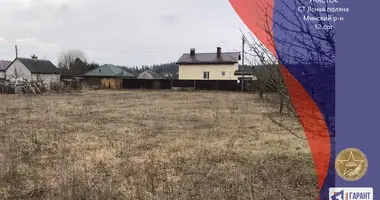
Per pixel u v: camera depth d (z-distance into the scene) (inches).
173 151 207.6
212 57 1437.0
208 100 641.6
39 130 287.1
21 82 928.9
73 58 2412.6
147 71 2003.0
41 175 158.4
